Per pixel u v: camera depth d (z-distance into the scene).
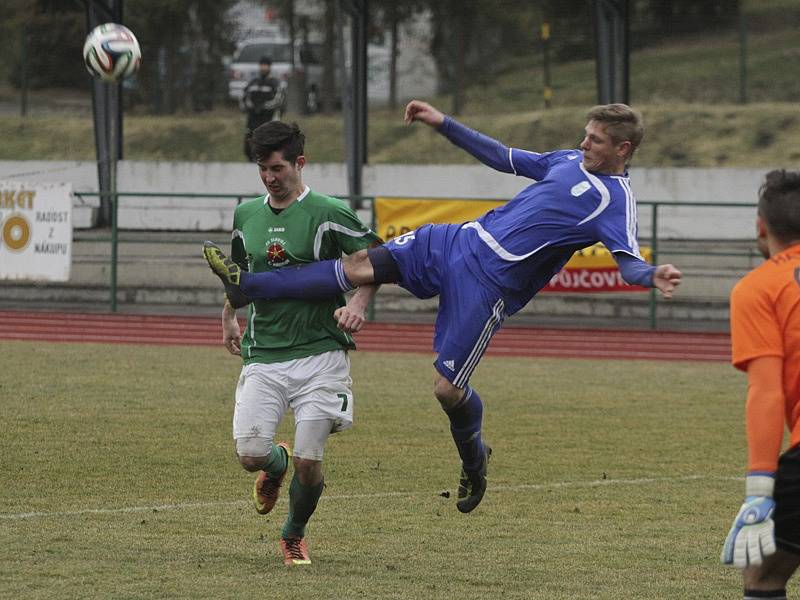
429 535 21.34
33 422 32.28
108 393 37.97
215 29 88.38
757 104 89.50
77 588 17.03
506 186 78.25
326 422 18.86
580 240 18.14
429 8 87.19
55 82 91.38
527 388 42.09
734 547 11.86
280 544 19.53
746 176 75.44
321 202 18.88
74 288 65.62
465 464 19.42
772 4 94.56
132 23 87.88
